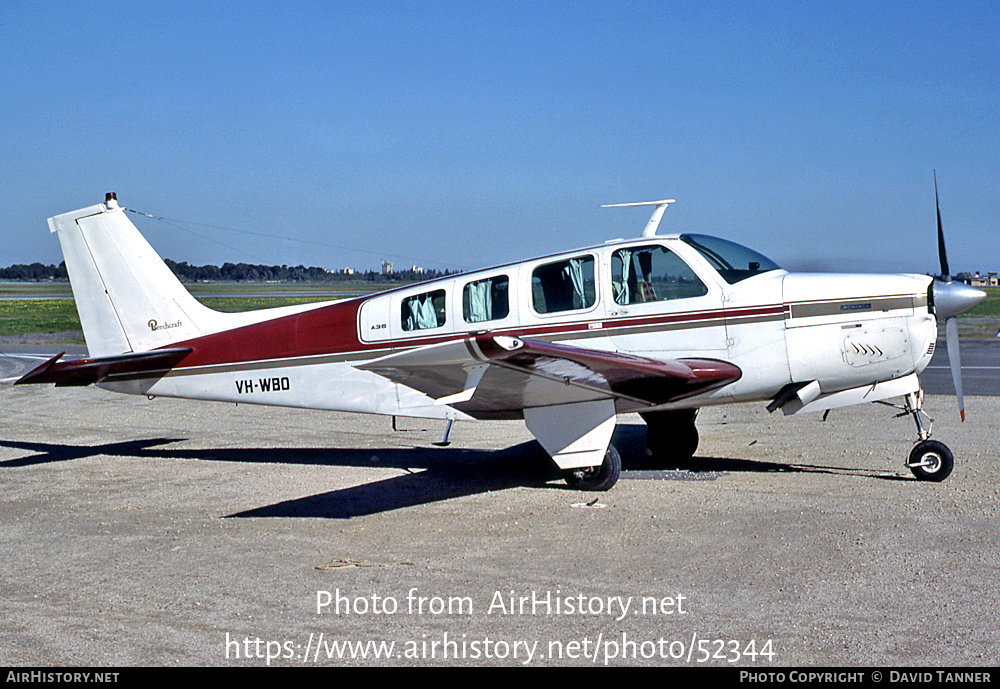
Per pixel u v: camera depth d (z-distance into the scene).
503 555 5.34
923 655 3.74
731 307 7.13
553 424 7.16
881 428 9.97
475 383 5.88
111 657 3.92
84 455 9.30
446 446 9.62
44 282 150.25
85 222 8.78
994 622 4.07
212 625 4.29
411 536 5.83
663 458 8.33
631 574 4.90
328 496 7.15
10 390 15.66
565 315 7.42
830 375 7.12
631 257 7.36
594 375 6.34
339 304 8.22
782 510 6.21
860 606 4.32
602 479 7.02
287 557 5.41
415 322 7.84
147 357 8.51
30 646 4.07
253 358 8.40
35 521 6.46
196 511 6.70
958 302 6.96
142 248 8.75
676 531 5.75
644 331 7.28
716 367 7.03
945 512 6.04
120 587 4.89
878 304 7.01
